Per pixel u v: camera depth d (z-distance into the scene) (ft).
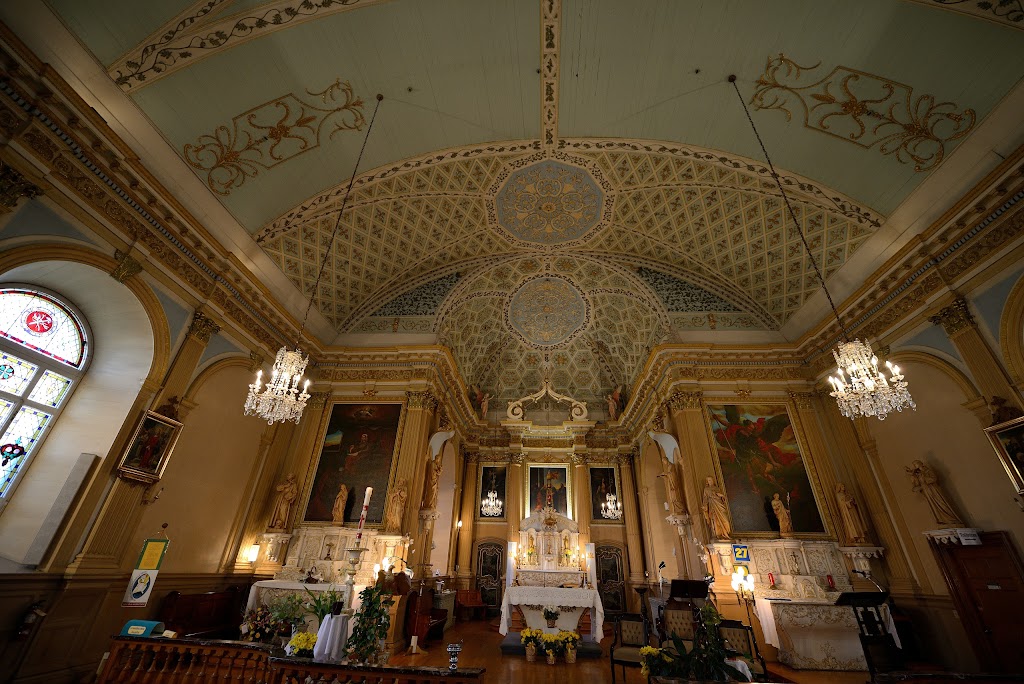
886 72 22.30
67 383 22.82
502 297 47.83
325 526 32.58
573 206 37.70
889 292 28.12
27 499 20.39
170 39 19.89
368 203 33.42
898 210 26.25
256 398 20.44
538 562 47.70
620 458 55.16
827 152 26.86
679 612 23.49
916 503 26.30
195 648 13.85
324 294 37.11
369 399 37.58
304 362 22.13
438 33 23.86
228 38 21.08
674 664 13.56
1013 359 21.13
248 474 31.65
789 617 25.13
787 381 35.40
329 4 21.49
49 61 17.79
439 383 40.86
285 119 25.61
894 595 26.89
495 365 57.06
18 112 17.35
